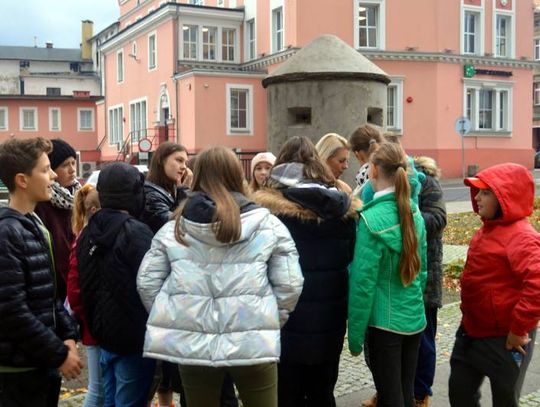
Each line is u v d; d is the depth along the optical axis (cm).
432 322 464
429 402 492
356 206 387
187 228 320
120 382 373
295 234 375
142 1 4909
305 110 930
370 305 378
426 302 453
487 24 3278
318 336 380
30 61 6956
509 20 3353
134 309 360
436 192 450
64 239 457
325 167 393
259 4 3322
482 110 3325
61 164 497
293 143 395
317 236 376
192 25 3412
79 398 500
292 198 375
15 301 302
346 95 900
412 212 388
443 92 3158
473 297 368
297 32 3016
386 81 951
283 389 396
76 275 388
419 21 3105
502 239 356
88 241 367
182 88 3262
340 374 545
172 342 313
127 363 371
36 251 318
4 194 778
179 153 492
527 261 343
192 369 326
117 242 358
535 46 5588
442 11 3133
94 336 370
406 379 400
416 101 3117
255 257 320
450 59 3155
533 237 347
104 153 4519
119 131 4231
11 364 310
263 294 319
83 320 390
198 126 3125
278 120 934
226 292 315
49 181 335
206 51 3453
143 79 3781
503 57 3309
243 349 311
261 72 3219
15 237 308
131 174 373
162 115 3550
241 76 3191
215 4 3903
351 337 383
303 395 405
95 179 506
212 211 315
